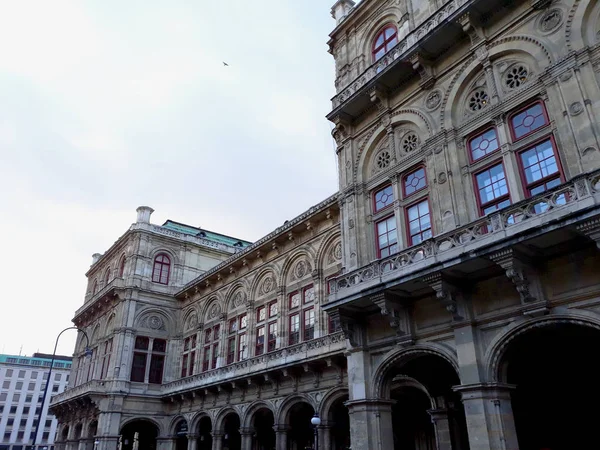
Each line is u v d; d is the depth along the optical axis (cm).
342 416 2284
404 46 1733
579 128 1200
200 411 2977
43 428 9550
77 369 4222
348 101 1853
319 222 2591
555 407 1509
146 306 3616
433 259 1307
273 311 2780
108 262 4300
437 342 1380
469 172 1456
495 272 1263
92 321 4141
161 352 3572
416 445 2012
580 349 1398
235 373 2658
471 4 1479
